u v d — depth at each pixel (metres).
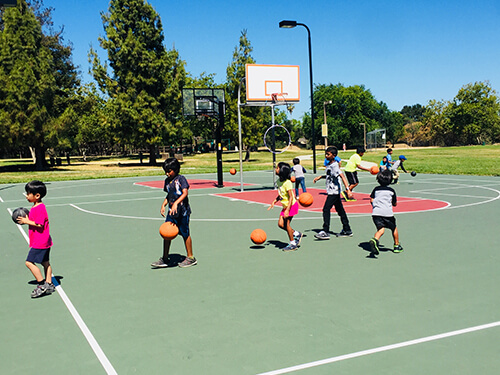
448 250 7.97
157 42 46.06
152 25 45.84
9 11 38.38
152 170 39.50
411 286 5.98
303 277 6.51
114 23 45.56
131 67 45.47
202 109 22.53
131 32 45.06
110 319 5.05
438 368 3.74
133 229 10.95
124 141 46.69
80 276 6.88
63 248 8.94
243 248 8.52
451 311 5.05
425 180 24.20
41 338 4.57
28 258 5.93
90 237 10.04
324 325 4.71
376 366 3.79
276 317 4.97
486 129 104.19
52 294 6.03
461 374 3.64
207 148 79.06
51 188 24.45
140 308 5.38
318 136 97.94
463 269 6.77
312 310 5.16
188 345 4.30
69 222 12.30
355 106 94.62
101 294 5.97
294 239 8.31
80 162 59.97
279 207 14.51
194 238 9.60
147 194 20.06
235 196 18.05
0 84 36.84
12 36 38.16
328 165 9.24
